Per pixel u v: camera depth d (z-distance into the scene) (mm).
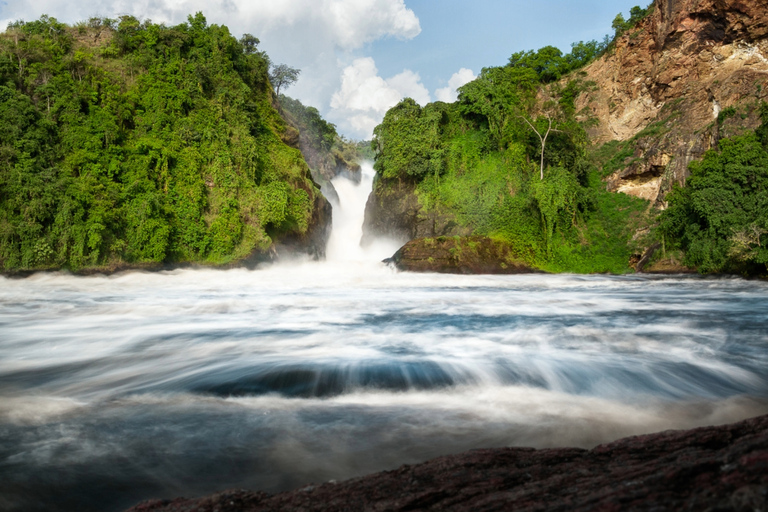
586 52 64188
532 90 56531
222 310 17812
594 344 11141
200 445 5590
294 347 10953
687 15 48031
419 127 52375
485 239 43531
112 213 37500
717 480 2457
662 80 50188
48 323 14875
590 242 45375
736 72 44062
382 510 3082
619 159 50188
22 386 8203
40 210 34719
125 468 5004
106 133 39438
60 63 41656
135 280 34375
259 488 4613
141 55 46281
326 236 59219
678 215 38469
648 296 23031
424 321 14938
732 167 34625
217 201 43938
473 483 3426
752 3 44094
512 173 48688
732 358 9820
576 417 6602
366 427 6172
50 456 5289
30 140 36219
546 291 26125
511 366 9102
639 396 7598
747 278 32000
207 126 45344
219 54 51375
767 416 3932
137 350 10953
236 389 7855
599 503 2449
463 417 6574
